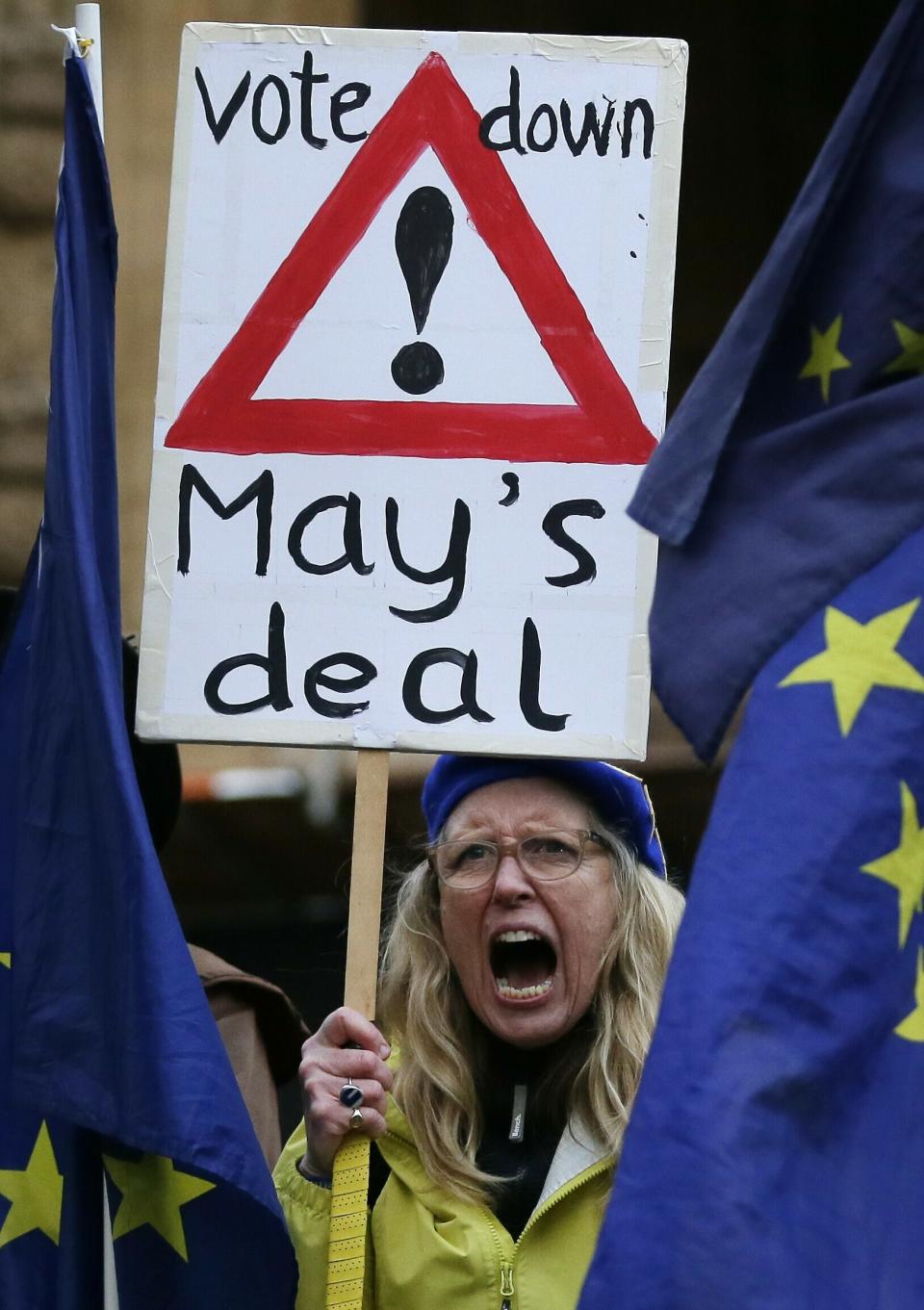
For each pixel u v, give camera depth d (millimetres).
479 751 11938
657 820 27859
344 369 12312
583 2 32344
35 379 29688
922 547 8883
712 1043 8062
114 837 11023
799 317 9438
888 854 8414
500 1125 12219
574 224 12336
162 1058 10711
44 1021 11188
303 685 12062
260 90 12562
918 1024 8289
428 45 12523
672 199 12320
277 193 12469
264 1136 13641
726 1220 7746
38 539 12102
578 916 12242
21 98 30047
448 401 12234
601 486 12109
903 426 9016
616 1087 11977
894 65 9320
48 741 11500
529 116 12438
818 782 8500
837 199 9344
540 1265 11531
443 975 12547
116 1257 11531
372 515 12172
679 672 9078
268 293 12383
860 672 8695
